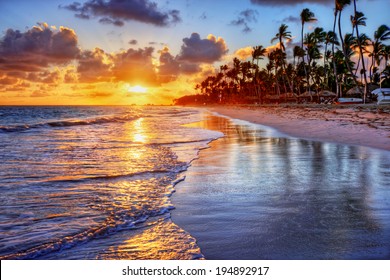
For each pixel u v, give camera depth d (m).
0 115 53.28
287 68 91.19
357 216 5.17
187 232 4.66
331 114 30.98
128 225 4.92
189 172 8.85
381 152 11.79
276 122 30.22
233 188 7.09
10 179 7.71
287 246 4.14
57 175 8.21
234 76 132.88
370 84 61.91
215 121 37.53
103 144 14.91
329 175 8.19
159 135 19.84
